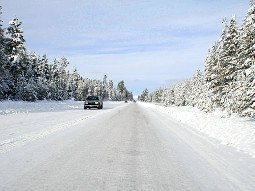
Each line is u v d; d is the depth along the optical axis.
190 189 3.20
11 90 36.97
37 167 4.07
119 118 15.15
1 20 31.81
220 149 5.91
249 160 4.85
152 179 3.58
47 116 14.33
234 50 23.61
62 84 66.00
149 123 12.45
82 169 4.01
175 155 5.22
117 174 3.78
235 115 20.97
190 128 10.41
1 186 3.15
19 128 8.79
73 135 7.65
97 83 119.62
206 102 32.38
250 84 12.88
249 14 14.49
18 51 38.50
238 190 3.19
